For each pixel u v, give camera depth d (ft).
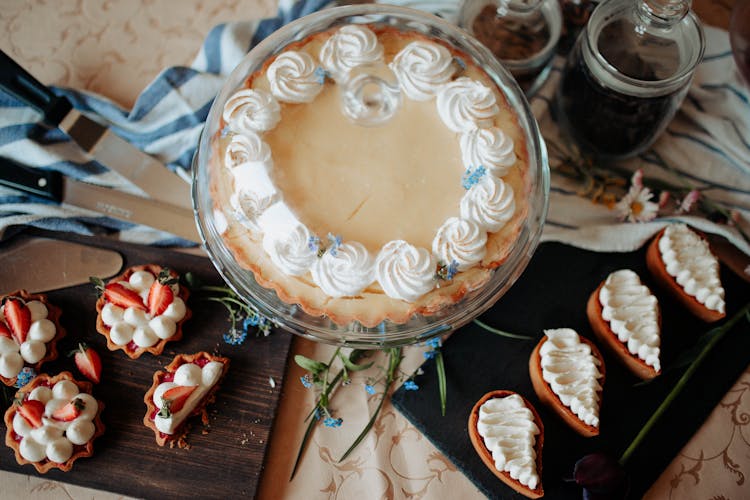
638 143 2.83
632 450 2.56
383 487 2.57
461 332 2.71
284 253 2.35
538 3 2.72
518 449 2.49
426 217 2.41
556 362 2.59
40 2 3.04
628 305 2.65
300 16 2.94
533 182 2.52
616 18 2.64
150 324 2.61
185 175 2.87
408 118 2.48
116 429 2.57
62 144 2.86
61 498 2.54
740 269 2.82
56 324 2.64
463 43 2.63
